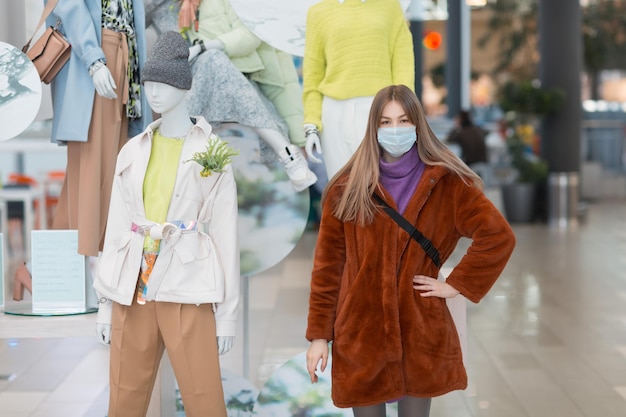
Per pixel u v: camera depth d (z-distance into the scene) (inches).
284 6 150.2
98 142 136.5
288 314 257.9
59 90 137.4
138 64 140.5
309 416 143.9
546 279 307.1
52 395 181.5
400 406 107.3
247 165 153.3
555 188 462.6
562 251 367.9
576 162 466.3
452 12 669.3
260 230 154.5
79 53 132.3
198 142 113.4
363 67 139.4
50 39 133.9
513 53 757.9
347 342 103.6
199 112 146.6
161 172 112.3
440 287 102.7
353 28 139.2
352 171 105.1
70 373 199.0
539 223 463.5
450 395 179.3
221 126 151.9
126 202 112.8
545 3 457.4
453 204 104.3
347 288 106.0
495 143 585.3
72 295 133.0
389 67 141.8
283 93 163.2
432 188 104.0
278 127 155.6
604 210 526.3
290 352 214.8
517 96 455.8
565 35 454.6
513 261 343.9
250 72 158.7
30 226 334.6
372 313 103.1
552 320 245.8
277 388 144.6
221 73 146.9
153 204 111.4
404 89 105.5
